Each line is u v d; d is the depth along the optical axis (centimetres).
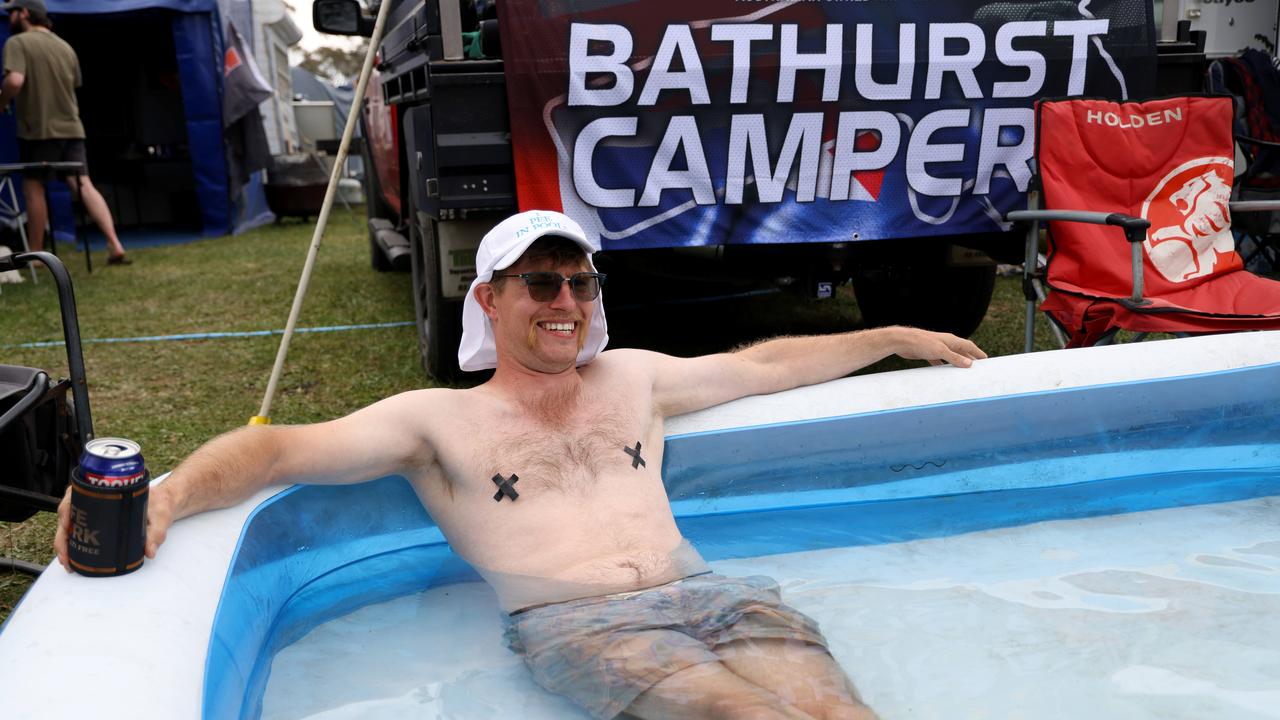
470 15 429
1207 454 322
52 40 839
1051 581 248
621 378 266
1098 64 422
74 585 185
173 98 1417
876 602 240
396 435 237
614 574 228
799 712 176
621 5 375
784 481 292
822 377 305
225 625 192
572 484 242
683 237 397
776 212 403
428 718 196
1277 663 205
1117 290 386
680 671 190
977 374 304
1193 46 453
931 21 401
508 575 233
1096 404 306
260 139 1248
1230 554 260
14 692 157
